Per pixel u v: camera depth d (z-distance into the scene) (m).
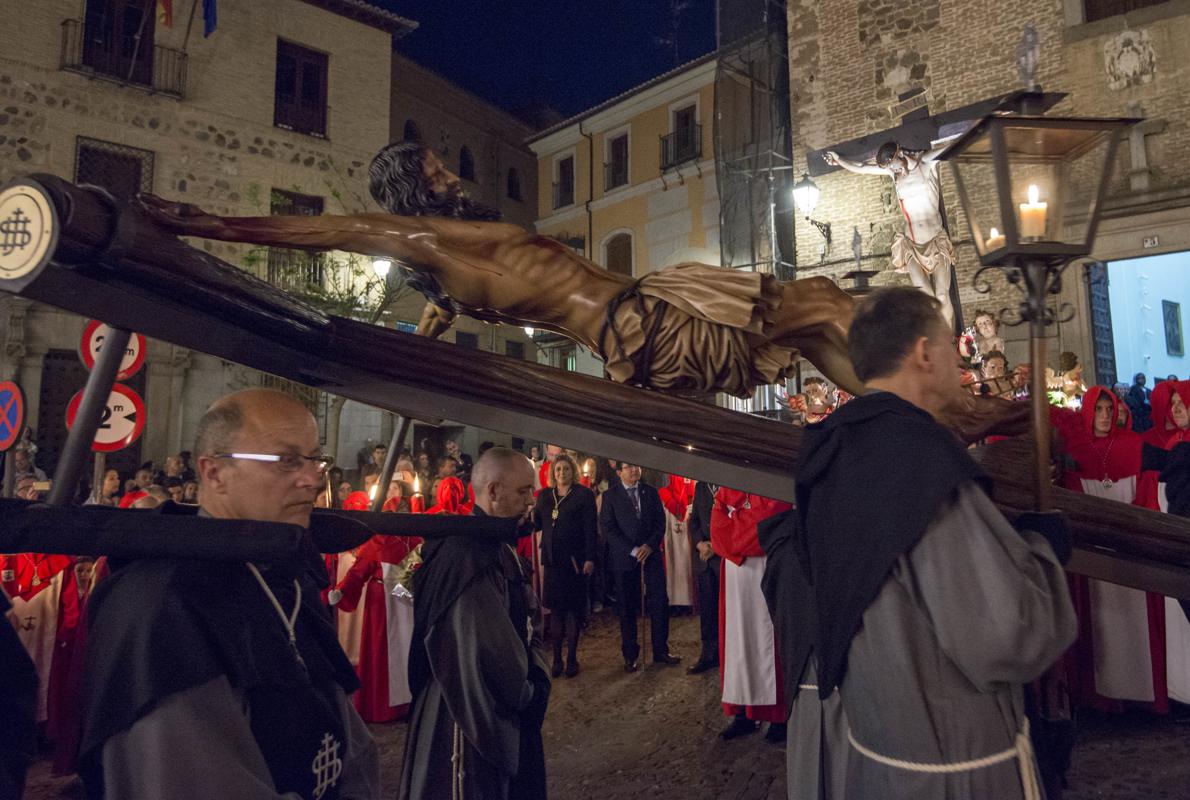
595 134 22.70
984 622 1.26
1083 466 4.75
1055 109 10.93
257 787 1.14
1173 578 1.99
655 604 6.78
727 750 4.57
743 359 2.22
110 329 1.58
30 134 13.86
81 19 14.38
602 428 2.06
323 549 1.96
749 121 15.00
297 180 16.89
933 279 8.38
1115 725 4.47
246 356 1.82
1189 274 11.87
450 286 2.20
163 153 15.23
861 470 1.41
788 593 1.81
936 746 1.33
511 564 2.63
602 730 5.09
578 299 2.23
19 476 5.93
